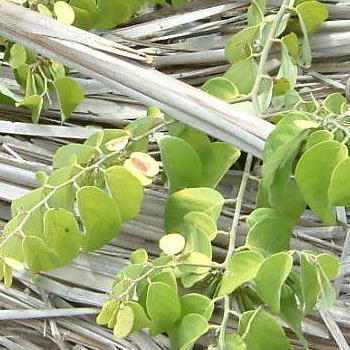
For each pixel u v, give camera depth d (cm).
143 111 76
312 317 70
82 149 67
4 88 76
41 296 72
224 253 71
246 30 72
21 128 76
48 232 65
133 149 69
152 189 73
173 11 79
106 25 77
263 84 71
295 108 68
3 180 74
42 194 66
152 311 65
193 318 64
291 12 73
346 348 68
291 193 67
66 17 73
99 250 72
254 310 64
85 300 71
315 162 64
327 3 77
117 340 70
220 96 69
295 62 73
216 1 79
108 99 77
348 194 63
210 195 68
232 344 63
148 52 78
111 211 66
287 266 63
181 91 66
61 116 75
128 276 65
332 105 68
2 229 73
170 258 66
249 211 72
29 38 67
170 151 68
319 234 72
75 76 78
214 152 70
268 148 65
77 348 71
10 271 66
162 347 69
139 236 72
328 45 76
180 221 68
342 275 71
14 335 72
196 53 77
